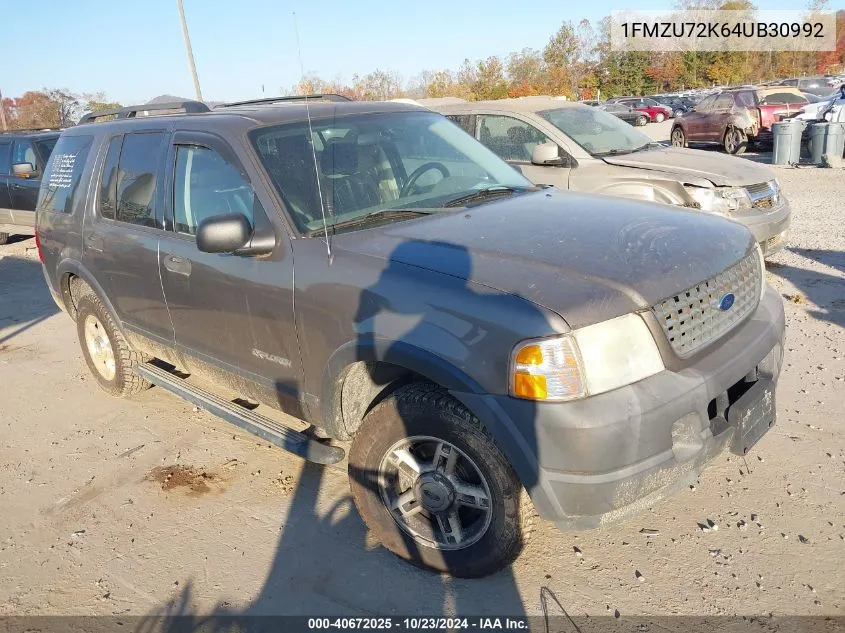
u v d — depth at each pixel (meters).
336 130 3.77
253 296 3.36
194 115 4.03
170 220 3.95
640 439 2.44
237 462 4.15
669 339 2.58
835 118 15.05
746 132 17.30
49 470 4.23
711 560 2.99
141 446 4.44
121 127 4.53
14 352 6.56
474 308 2.57
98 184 4.62
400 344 2.73
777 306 3.20
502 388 2.50
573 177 6.97
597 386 2.43
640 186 6.59
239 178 3.46
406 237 3.07
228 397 4.94
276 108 3.94
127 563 3.30
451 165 3.97
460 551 2.91
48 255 5.24
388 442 2.97
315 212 3.31
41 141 11.73
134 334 4.56
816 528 3.13
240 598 3.01
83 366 6.03
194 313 3.83
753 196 6.46
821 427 3.95
